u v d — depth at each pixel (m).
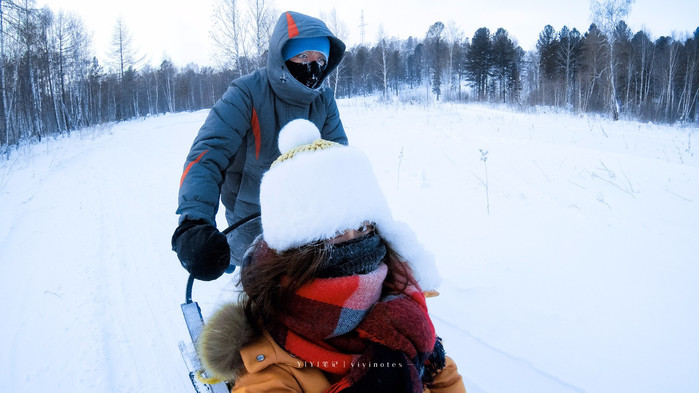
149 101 62.94
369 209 1.26
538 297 3.68
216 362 1.21
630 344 3.03
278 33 2.16
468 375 2.89
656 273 3.83
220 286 4.54
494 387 2.77
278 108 2.29
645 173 6.74
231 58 24.31
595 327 3.24
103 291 4.48
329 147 1.28
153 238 6.00
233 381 1.29
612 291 3.66
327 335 1.20
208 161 1.92
